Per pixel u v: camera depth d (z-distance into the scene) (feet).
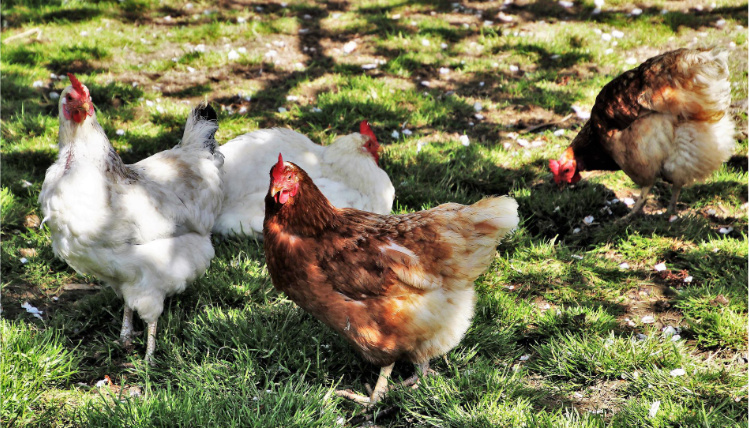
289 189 7.49
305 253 7.57
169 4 14.57
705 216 9.41
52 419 7.58
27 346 7.82
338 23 13.83
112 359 8.11
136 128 10.40
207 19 13.80
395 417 7.75
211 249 8.28
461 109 11.04
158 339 8.14
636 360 7.92
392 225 7.68
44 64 11.59
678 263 8.89
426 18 14.01
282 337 8.05
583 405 7.75
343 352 8.07
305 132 10.55
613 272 8.80
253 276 8.63
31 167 9.84
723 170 9.90
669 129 8.99
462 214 7.68
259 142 9.10
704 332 8.16
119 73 11.52
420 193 9.62
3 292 8.55
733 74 10.79
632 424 7.53
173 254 8.00
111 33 12.74
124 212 7.79
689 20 13.28
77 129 7.72
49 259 8.84
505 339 8.12
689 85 8.80
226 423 7.46
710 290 8.48
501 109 11.09
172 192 8.07
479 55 12.41
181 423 7.45
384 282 7.55
